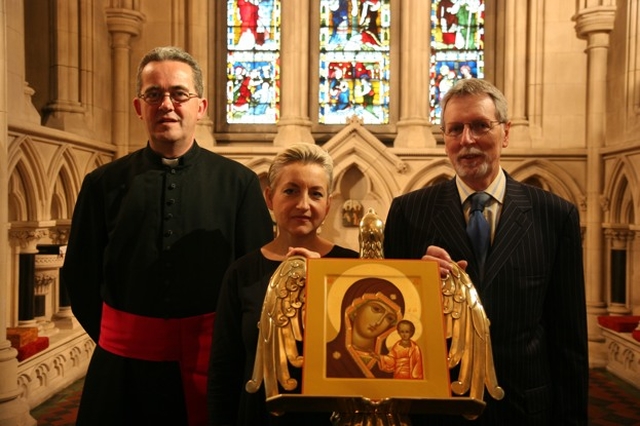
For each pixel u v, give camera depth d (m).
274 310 1.73
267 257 2.04
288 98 8.16
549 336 2.27
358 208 7.89
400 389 1.59
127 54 7.91
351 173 8.01
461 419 2.13
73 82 7.05
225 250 2.36
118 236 2.30
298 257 1.81
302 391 1.59
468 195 2.32
